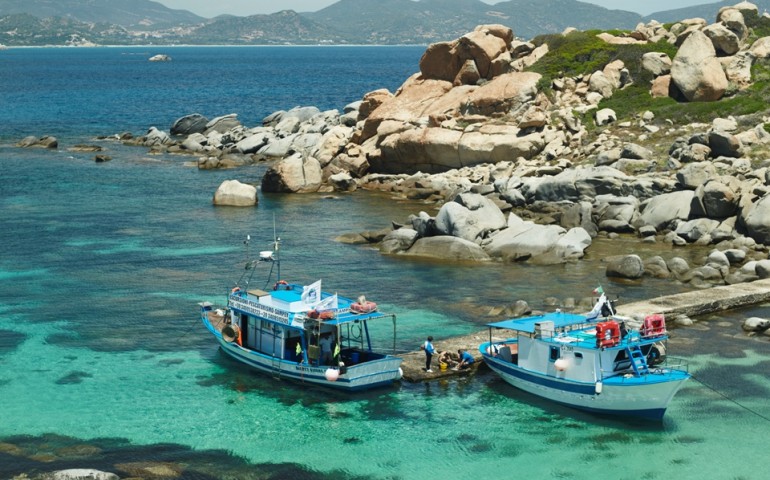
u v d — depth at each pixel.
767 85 83.94
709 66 85.25
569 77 92.12
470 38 96.31
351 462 29.75
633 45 95.25
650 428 32.69
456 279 52.56
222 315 43.47
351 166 88.88
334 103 186.12
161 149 109.81
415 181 82.06
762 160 70.06
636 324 38.28
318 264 56.19
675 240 59.72
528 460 30.08
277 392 36.03
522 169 77.19
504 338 40.97
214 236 64.00
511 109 88.50
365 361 37.66
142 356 40.00
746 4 98.38
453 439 31.70
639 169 71.62
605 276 52.94
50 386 36.16
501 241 58.44
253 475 28.67
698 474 29.06
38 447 30.41
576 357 33.94
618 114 85.75
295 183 82.94
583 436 32.03
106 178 89.38
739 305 46.69
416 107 94.19
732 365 38.25
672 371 33.28
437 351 39.41
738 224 59.44
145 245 61.12
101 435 31.55
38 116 152.88
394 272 54.22
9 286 50.72
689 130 79.25
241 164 100.00
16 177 89.00
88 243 61.50
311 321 36.38
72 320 44.81
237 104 184.00
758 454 30.48
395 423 33.03
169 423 32.72
